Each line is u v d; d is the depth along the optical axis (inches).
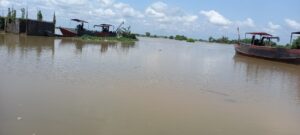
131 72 773.3
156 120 414.9
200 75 840.3
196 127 402.9
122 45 1945.1
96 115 412.8
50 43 1489.9
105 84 599.5
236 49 1797.5
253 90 683.4
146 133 366.9
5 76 591.5
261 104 559.2
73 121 383.9
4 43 1267.2
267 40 1704.0
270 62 1402.6
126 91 558.9
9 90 496.7
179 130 386.9
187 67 999.0
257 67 1174.3
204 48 2559.1
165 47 2170.3
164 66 965.2
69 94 502.6
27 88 518.0
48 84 557.6
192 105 506.3
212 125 416.8
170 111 460.8
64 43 1592.0
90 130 361.4
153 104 490.3
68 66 773.9
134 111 444.1
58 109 422.9
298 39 1491.1
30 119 377.7
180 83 686.5
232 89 674.2
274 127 435.2
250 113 493.0
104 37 2372.0
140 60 1077.1
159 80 698.2
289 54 1352.1
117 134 357.4
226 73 935.0
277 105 563.2
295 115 506.9
